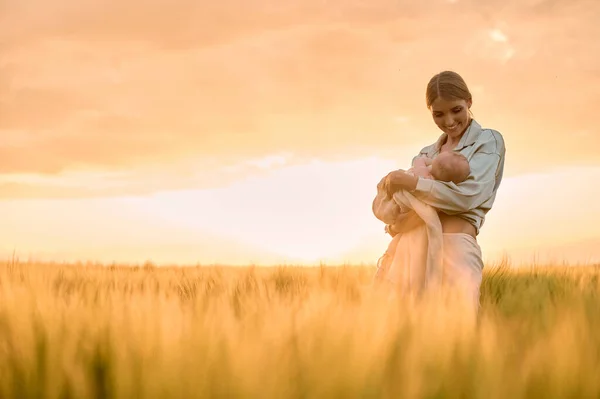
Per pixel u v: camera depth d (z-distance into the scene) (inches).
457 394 66.4
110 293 106.0
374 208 153.5
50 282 144.6
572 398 66.9
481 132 152.5
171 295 118.0
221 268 219.8
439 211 150.3
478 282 144.5
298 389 64.9
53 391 69.3
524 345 78.9
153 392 65.7
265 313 89.0
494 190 156.4
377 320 79.0
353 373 65.5
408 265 147.9
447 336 74.3
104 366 73.3
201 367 66.3
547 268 252.4
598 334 79.2
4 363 72.4
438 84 148.1
